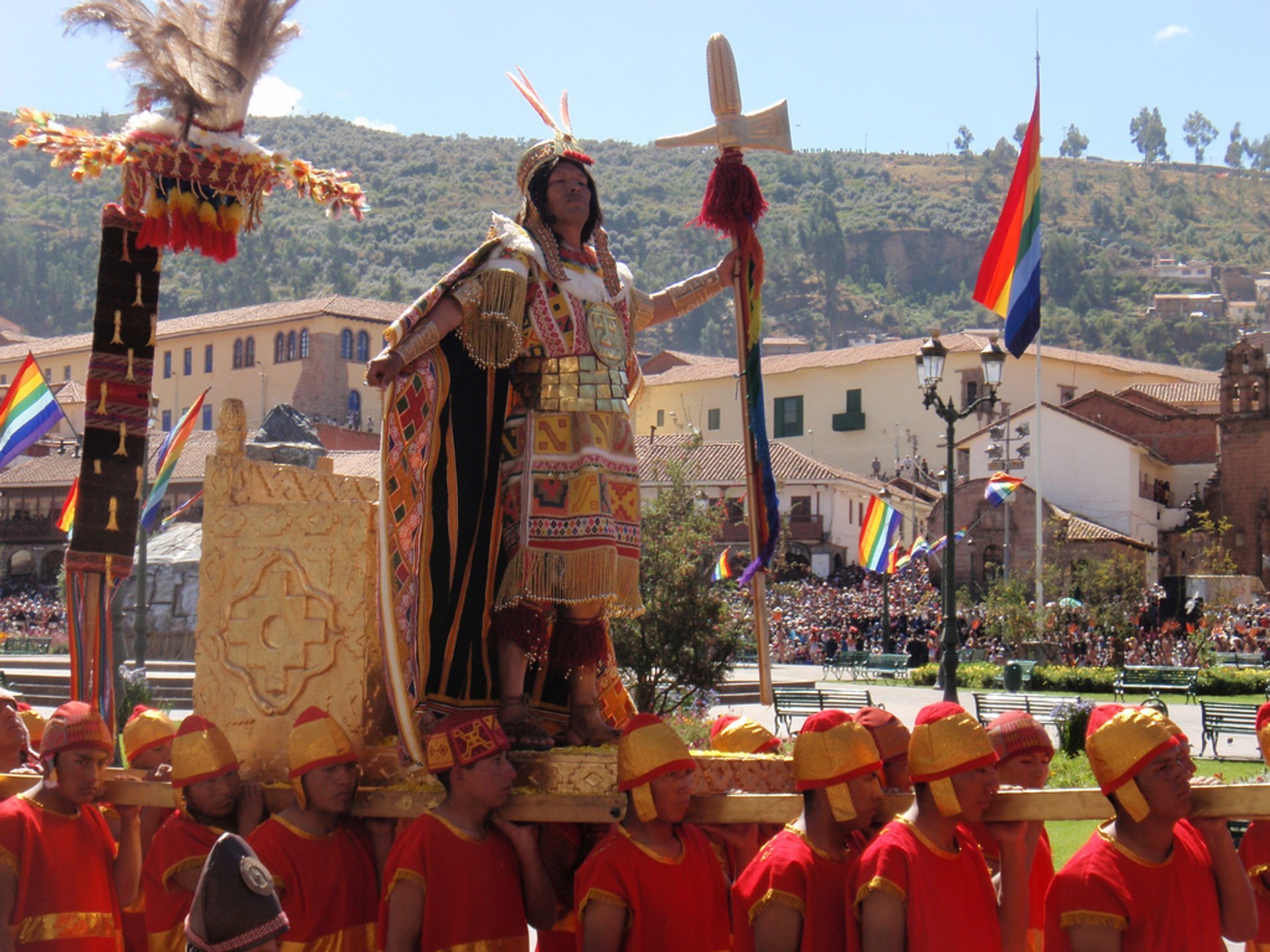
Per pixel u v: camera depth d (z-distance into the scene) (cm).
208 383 7800
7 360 8488
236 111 594
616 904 428
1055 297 19788
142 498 612
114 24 569
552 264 504
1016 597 3578
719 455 5316
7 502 6475
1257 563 5444
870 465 7044
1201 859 429
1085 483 5600
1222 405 5584
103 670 595
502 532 502
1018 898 423
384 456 478
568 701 538
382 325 7562
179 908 490
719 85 553
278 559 518
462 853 446
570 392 495
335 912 473
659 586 1565
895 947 402
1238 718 1931
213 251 593
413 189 19188
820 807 432
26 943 484
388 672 469
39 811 498
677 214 18912
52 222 19262
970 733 409
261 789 501
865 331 19000
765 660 532
